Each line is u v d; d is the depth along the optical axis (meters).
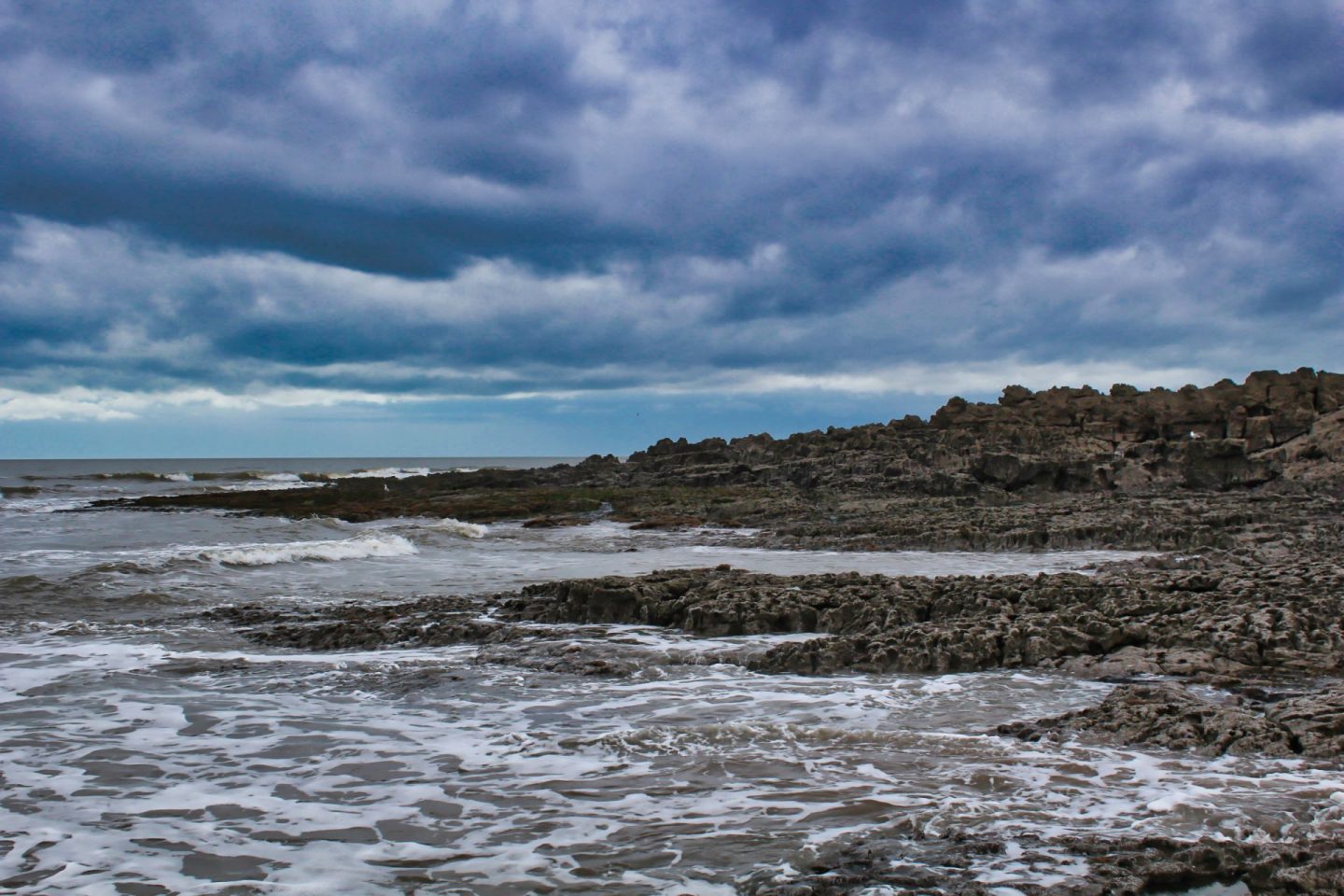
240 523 40.38
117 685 11.91
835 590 16.19
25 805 7.56
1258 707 9.99
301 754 8.95
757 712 10.41
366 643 14.68
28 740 9.45
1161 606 14.55
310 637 15.05
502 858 6.41
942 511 36.53
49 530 36.97
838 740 9.14
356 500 51.59
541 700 11.07
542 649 13.71
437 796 7.72
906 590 15.84
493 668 12.80
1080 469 46.09
